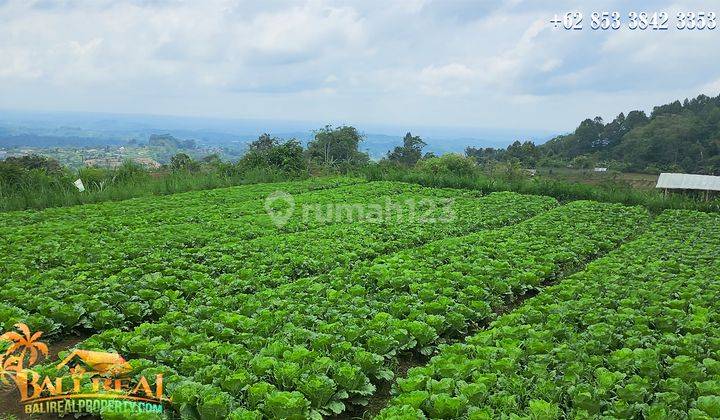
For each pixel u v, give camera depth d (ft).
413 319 30.50
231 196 88.89
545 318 31.22
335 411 22.22
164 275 39.11
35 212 72.74
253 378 22.75
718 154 225.15
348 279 38.42
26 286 35.68
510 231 58.70
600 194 89.76
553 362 24.68
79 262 43.88
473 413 19.93
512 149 278.46
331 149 230.68
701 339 26.76
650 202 82.89
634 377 22.33
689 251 48.85
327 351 26.32
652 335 28.50
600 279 38.78
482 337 27.48
